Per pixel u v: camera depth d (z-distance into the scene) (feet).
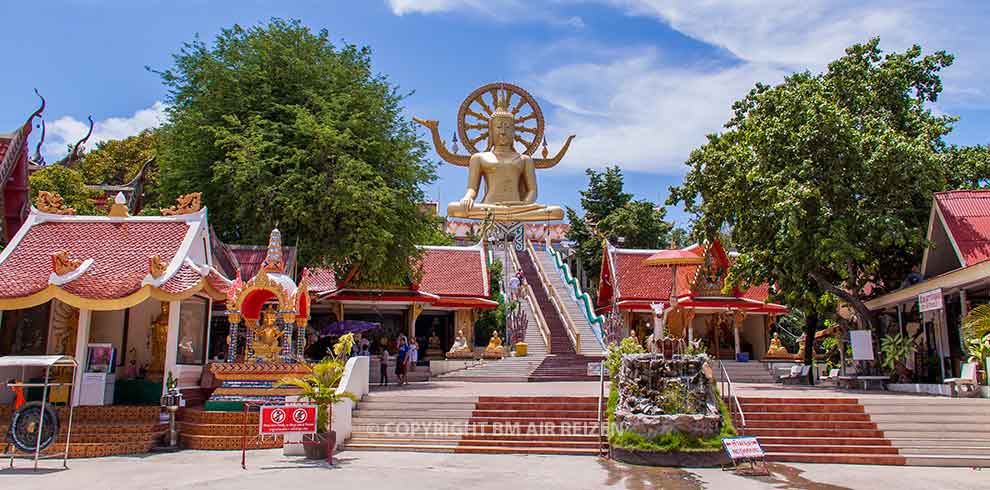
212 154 83.51
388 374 96.37
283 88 85.92
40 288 53.47
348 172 77.61
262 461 46.21
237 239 88.74
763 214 82.89
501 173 181.98
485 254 134.51
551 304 132.36
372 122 87.40
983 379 66.18
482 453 50.75
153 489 36.17
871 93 86.33
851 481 41.88
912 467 47.09
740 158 87.25
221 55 85.81
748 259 87.81
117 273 57.26
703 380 50.47
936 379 80.02
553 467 45.14
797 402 56.24
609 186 211.20
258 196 79.41
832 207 80.59
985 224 74.64
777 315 126.62
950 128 90.99
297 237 80.18
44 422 43.62
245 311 63.82
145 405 57.77
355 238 79.15
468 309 127.24
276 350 59.52
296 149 78.84
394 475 41.06
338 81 86.58
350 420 54.60
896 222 76.13
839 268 77.05
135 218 63.57
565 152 186.19
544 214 177.88
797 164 80.33
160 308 67.00
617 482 40.50
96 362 57.67
